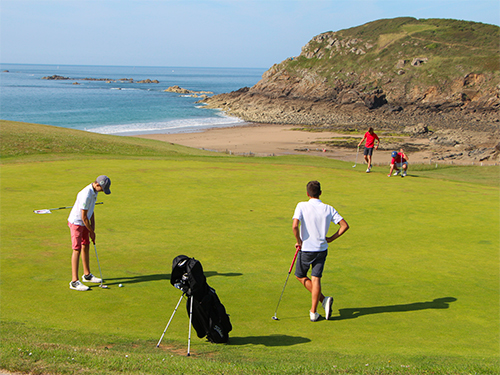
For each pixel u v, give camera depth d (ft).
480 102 351.05
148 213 37.68
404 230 35.12
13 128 92.89
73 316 18.51
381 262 27.68
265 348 16.34
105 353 14.58
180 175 55.77
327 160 86.79
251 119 325.21
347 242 31.78
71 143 83.71
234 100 435.53
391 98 388.16
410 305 21.35
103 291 21.56
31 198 40.63
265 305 20.84
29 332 16.17
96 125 264.93
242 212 39.14
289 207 41.37
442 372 14.11
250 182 52.95
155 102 451.94
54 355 13.87
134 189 46.96
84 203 21.18
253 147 198.59
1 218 33.81
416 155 186.09
